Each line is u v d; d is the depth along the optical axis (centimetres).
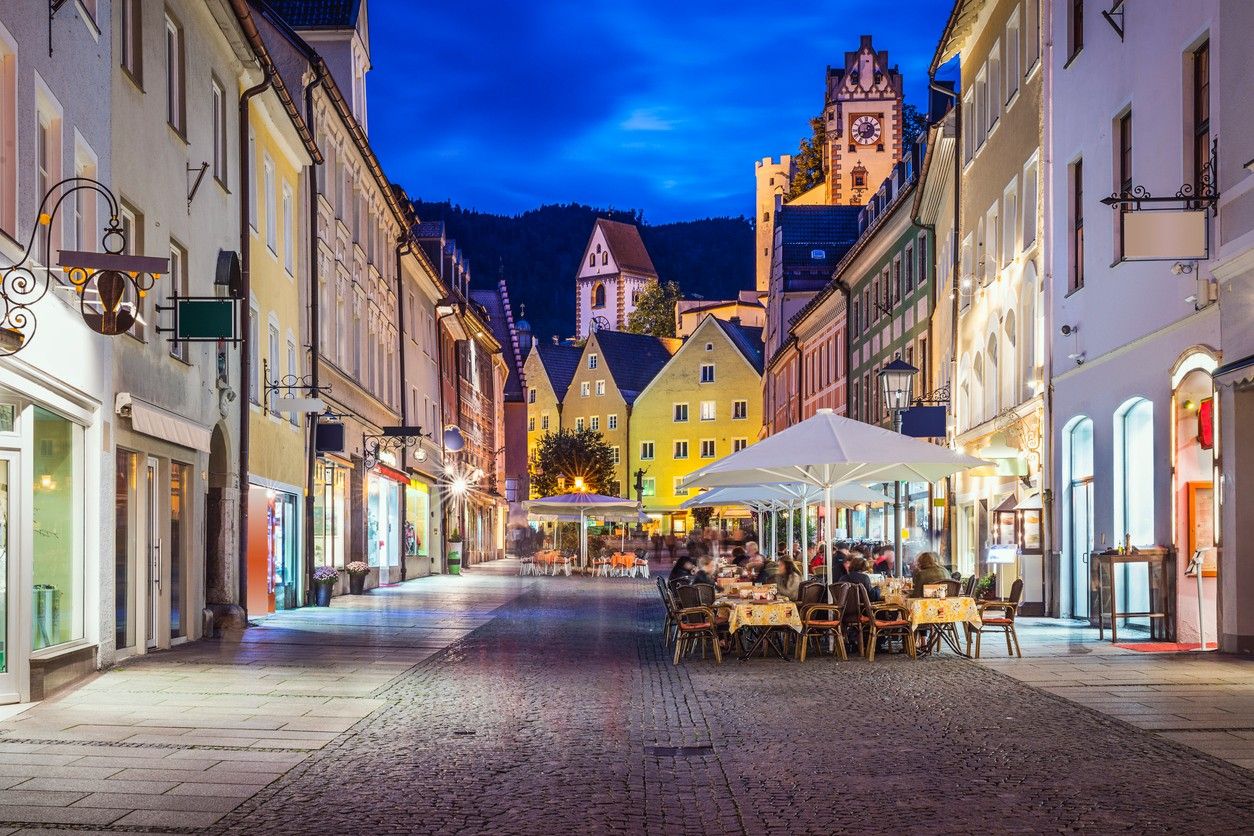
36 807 873
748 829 820
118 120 1677
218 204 2250
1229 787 925
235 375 2348
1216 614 1880
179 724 1221
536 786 960
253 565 2506
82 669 1502
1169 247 1741
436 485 5375
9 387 1249
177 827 825
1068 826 815
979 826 818
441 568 5378
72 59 1495
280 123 2730
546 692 1505
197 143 2103
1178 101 1994
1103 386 2317
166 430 1794
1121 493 2255
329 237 3369
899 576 3241
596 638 2266
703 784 965
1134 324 2183
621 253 18525
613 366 11306
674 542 7544
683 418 10706
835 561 2614
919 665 1753
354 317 3816
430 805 895
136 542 1775
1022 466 2836
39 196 1401
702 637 1948
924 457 1927
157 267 1245
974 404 3447
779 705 1380
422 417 5241
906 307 4372
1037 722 1222
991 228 3306
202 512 2122
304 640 2112
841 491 2727
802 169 11206
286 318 2878
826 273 7306
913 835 799
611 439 11194
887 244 4675
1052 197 2650
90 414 1531
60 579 1471
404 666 1758
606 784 967
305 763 1042
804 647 1858
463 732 1205
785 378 7588
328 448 3080
